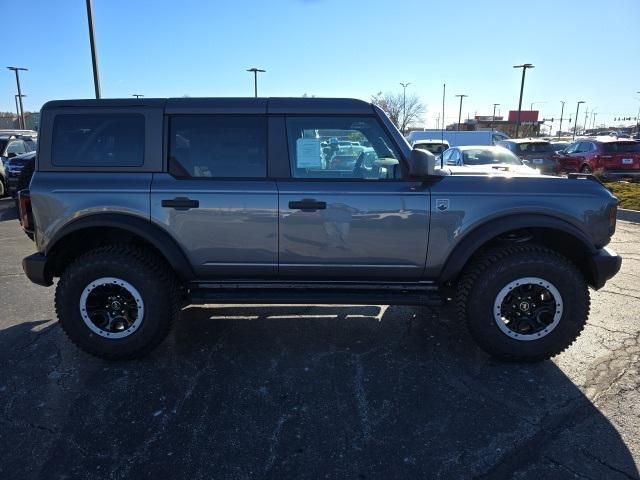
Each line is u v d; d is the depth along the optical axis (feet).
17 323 15.12
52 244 12.20
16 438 9.45
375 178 12.30
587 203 11.96
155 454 8.99
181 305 13.10
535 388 11.17
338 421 9.99
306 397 10.88
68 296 12.14
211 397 10.89
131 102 12.39
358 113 12.26
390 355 12.87
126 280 12.08
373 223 12.01
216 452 9.05
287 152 12.29
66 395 10.98
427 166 11.32
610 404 10.46
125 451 9.08
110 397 10.89
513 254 11.98
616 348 13.05
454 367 12.21
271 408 10.46
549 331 12.01
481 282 12.00
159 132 12.21
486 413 10.21
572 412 10.20
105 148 12.31
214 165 12.30
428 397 10.85
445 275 12.27
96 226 12.07
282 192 11.98
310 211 12.00
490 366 12.26
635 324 14.61
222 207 12.01
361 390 11.17
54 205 12.07
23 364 12.46
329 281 12.69
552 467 8.57
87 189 12.05
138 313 12.23
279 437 9.48
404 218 11.97
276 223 12.06
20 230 29.78
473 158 41.19
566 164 57.93
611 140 53.11
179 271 12.23
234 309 16.22
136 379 11.69
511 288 11.95
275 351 13.15
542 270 11.78
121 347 12.31
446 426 9.79
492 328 12.09
